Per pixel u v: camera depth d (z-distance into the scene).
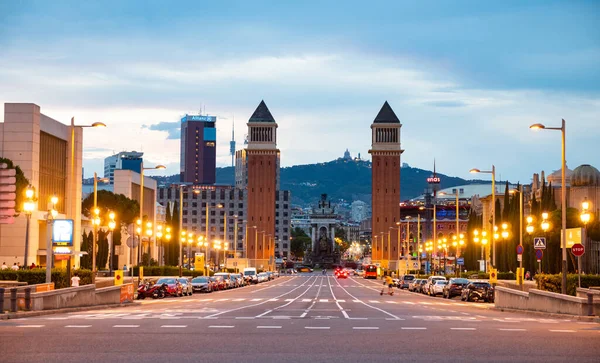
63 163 103.88
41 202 96.81
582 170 122.94
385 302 66.31
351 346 23.67
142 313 41.84
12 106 93.00
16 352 21.28
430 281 92.69
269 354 21.36
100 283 66.38
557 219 101.44
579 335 28.05
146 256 126.50
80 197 106.38
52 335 26.31
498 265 118.69
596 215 107.88
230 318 37.28
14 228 92.00
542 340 25.84
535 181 134.88
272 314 41.91
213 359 20.11
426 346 23.78
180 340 24.97
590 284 53.25
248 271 141.50
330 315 41.81
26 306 39.06
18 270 56.47
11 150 92.94
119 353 21.19
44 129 96.56
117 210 120.19
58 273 55.84
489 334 28.36
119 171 136.50
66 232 52.34
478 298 70.69
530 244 103.50
